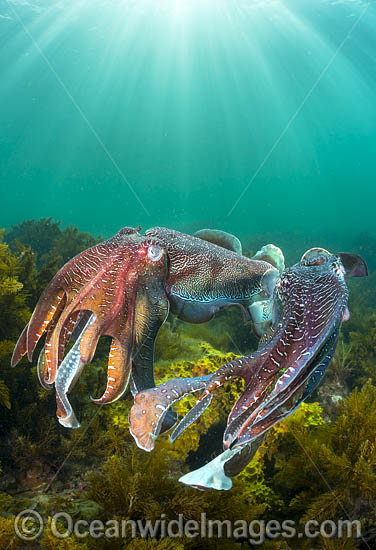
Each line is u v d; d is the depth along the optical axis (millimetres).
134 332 2047
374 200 146375
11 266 5391
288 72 84125
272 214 96875
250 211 106938
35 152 124312
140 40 72188
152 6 61531
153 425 1651
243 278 2504
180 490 3395
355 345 7789
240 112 110000
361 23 57750
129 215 117688
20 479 4148
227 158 134875
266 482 4395
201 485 1716
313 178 155000
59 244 11984
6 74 76500
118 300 1992
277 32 66625
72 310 1952
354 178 156500
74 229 12805
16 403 4609
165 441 4289
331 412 6199
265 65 81750
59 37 64250
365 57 70625
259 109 106938
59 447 4516
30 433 4602
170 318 7875
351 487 3826
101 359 5578
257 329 2586
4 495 3490
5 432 4543
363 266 2262
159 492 3383
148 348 2129
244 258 2600
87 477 3529
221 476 1748
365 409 4223
